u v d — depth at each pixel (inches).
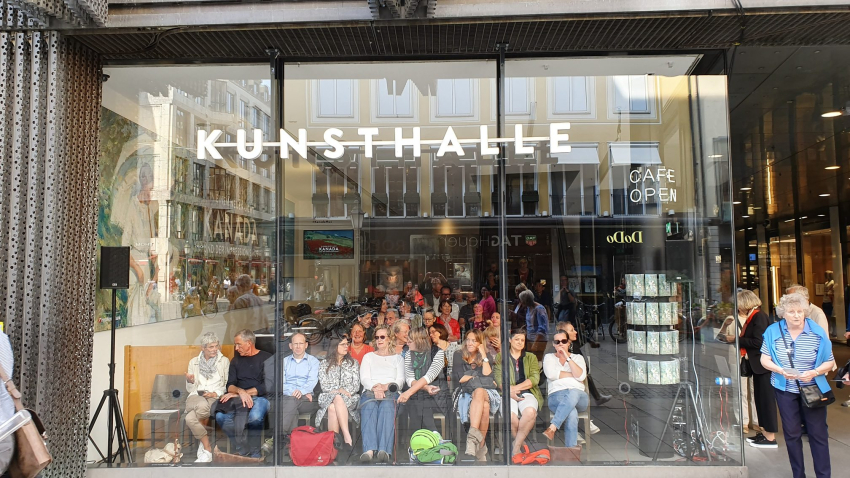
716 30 180.4
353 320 204.1
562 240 198.2
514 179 200.8
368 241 212.7
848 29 180.9
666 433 186.2
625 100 199.2
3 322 166.7
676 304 191.5
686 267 192.5
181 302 200.8
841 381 169.6
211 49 191.9
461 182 203.2
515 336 194.5
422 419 187.6
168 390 196.7
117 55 194.4
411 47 192.4
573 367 191.6
